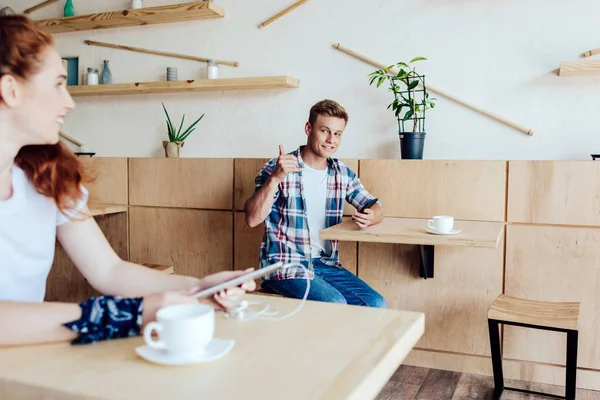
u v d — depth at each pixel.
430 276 2.78
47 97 1.00
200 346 0.83
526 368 2.67
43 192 1.13
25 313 0.88
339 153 3.22
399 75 2.87
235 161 3.19
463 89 2.95
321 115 2.53
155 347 0.84
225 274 1.12
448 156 3.01
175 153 3.42
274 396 0.70
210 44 3.48
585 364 2.59
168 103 3.62
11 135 1.02
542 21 2.79
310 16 3.23
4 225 1.09
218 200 3.25
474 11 2.90
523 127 2.84
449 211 2.76
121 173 3.47
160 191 3.38
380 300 2.39
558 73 2.76
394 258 2.88
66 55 3.85
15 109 0.99
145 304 0.93
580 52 2.73
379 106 3.11
